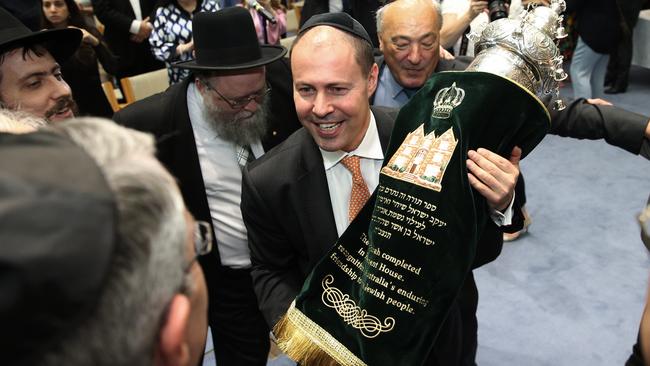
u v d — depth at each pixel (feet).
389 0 6.15
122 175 1.45
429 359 4.17
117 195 1.41
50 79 4.40
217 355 6.30
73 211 1.26
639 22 15.70
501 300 8.23
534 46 3.23
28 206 1.22
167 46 10.62
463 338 4.82
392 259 3.24
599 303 7.95
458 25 7.73
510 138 3.26
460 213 3.13
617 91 16.20
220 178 5.50
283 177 3.91
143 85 8.93
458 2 7.98
